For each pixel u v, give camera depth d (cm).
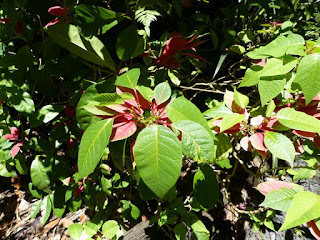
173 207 62
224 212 87
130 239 71
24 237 78
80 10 48
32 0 59
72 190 74
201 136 34
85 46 52
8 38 66
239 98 46
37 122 68
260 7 85
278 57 43
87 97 44
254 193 93
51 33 50
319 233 35
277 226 86
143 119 40
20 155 75
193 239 61
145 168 31
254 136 43
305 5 81
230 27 82
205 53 95
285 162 100
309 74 35
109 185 75
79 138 72
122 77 42
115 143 46
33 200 87
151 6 66
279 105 51
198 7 91
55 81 82
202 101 98
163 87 41
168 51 59
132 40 53
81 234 69
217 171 77
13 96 68
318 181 93
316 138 50
